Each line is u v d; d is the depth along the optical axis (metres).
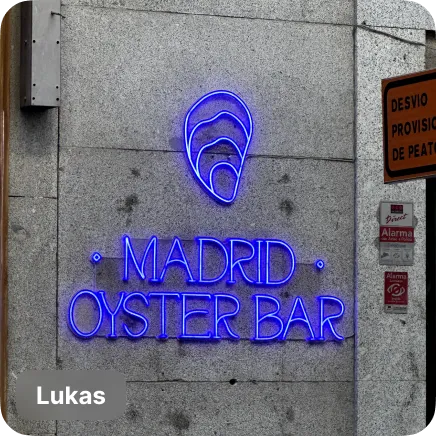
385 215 11.11
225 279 10.57
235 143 10.67
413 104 9.41
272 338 10.66
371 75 11.14
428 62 11.55
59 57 10.01
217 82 10.66
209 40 10.66
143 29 10.48
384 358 11.03
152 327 10.34
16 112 10.12
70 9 10.29
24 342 10.02
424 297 11.20
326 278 10.91
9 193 10.05
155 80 10.48
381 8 11.22
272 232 10.76
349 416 10.93
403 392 11.07
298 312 10.78
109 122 10.34
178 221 10.48
